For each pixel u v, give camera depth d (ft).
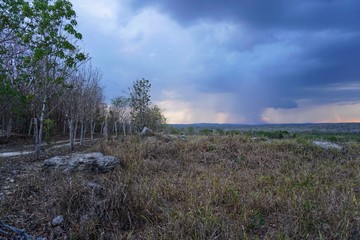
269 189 19.27
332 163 28.96
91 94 47.67
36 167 25.16
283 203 16.03
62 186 16.48
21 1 26.22
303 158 30.73
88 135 72.28
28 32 27.61
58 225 13.87
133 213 14.65
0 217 14.14
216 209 15.48
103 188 16.51
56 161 23.00
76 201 15.08
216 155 30.71
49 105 43.80
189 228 13.03
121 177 20.01
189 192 17.72
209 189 18.07
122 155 27.35
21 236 12.41
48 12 28.50
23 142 53.31
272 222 14.42
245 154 31.27
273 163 28.32
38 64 30.30
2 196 16.78
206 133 53.21
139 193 16.22
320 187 19.11
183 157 29.81
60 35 29.73
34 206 15.70
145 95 69.41
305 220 13.58
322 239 12.05
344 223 12.91
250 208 15.44
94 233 13.01
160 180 20.66
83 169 22.21
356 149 34.58
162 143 34.30
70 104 41.52
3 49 26.55
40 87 30.99
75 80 42.19
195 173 24.50
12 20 25.95
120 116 70.33
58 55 29.89
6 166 25.55
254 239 12.57
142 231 13.83
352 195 16.79
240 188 19.27
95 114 57.47
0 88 27.07
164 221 14.17
